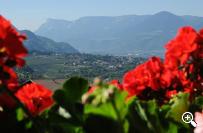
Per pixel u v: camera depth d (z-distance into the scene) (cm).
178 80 364
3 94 242
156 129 240
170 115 283
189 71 363
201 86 364
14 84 254
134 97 273
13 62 242
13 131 242
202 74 362
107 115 217
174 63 362
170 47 362
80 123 233
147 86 364
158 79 365
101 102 189
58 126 235
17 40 240
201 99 329
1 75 237
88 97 191
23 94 297
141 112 243
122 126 218
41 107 296
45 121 240
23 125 244
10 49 238
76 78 245
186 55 354
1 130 242
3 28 239
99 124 219
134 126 235
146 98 366
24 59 243
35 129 243
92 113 218
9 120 244
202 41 354
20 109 246
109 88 191
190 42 354
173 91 361
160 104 362
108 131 218
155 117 245
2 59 240
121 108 214
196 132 245
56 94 243
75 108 239
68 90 245
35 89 298
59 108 244
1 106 248
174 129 269
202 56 357
